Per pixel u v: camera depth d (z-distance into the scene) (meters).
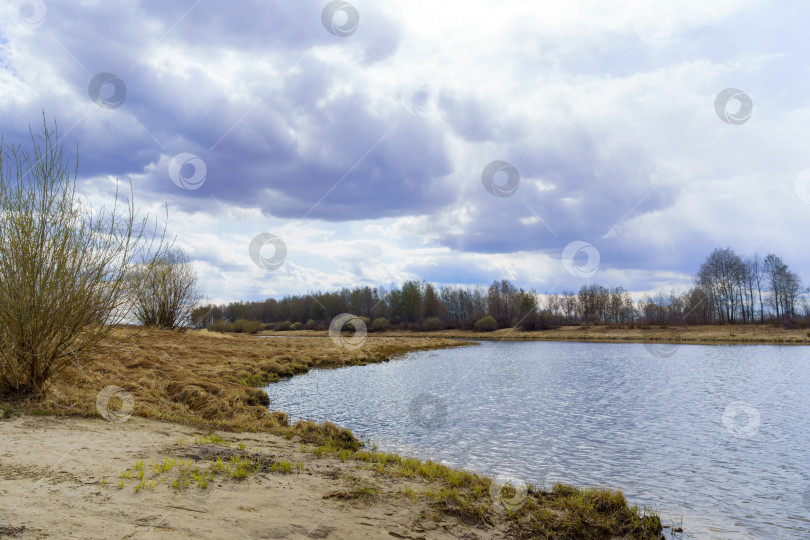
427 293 85.00
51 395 8.88
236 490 5.32
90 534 3.72
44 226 8.70
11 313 8.37
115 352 15.03
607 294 83.69
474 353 43.25
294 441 8.72
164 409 9.79
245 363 21.53
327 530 4.62
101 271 9.49
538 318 79.50
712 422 14.14
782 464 9.88
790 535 6.40
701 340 55.47
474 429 12.66
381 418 13.55
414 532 4.93
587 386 21.70
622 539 5.74
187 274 31.34
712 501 7.76
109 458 5.79
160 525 4.11
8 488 4.42
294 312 74.69
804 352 40.31
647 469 9.49
